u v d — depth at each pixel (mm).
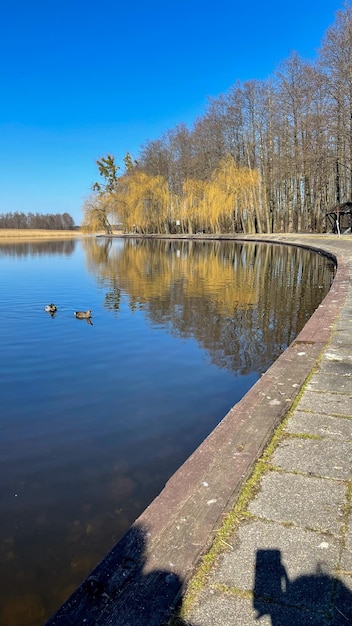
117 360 7223
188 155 54281
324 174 37938
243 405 3654
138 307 11961
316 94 35656
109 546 2945
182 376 6430
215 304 12094
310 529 2170
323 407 3615
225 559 1986
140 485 3664
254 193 46031
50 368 6879
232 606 1747
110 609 1759
